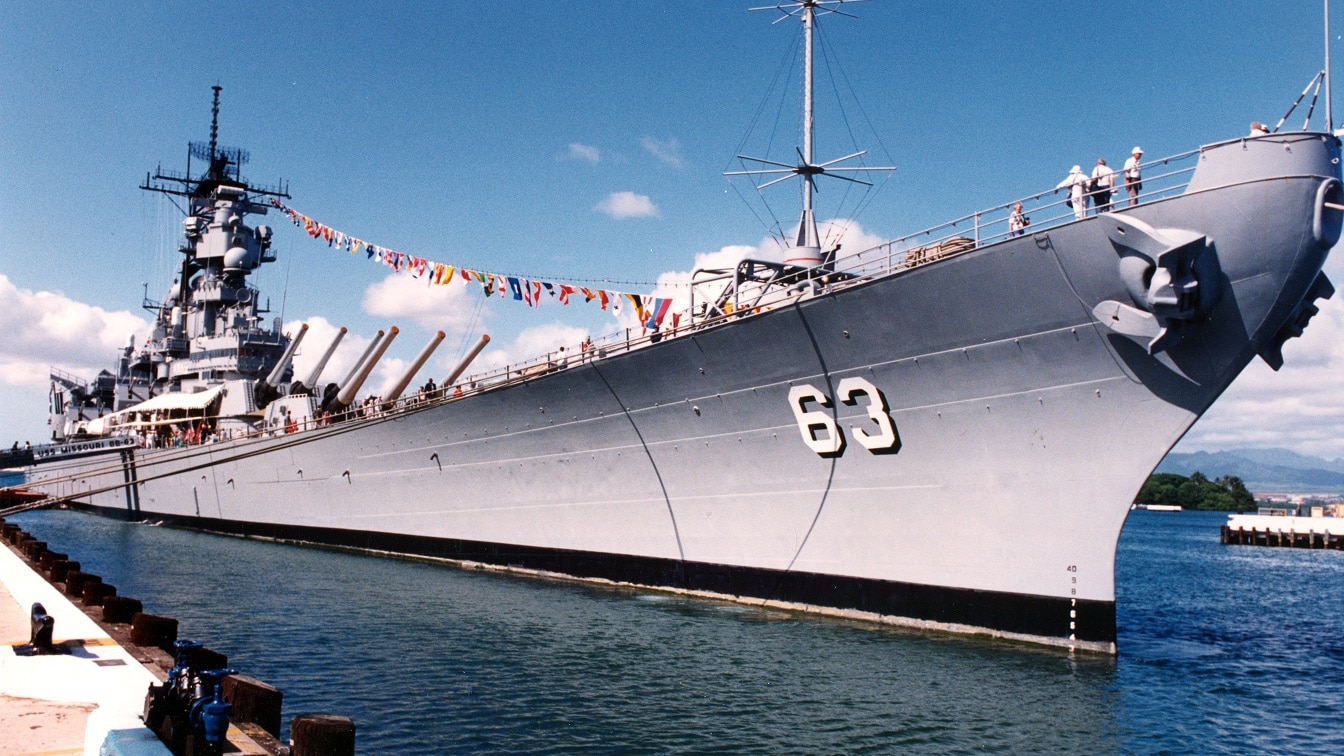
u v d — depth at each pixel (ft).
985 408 44.24
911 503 47.88
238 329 114.93
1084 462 42.01
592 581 64.64
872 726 34.68
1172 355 38.65
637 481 60.85
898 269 43.70
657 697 38.09
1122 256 37.68
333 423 89.30
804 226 63.00
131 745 20.22
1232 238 36.45
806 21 62.95
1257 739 34.40
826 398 49.32
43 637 30.76
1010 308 41.45
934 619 47.62
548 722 34.94
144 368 140.36
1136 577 106.83
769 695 38.32
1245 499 426.10
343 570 73.15
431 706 36.78
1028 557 44.19
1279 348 39.22
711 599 57.57
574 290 65.26
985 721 35.27
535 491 68.23
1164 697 38.96
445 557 76.95
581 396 61.21
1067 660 42.47
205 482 108.58
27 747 22.21
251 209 122.83
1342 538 172.24
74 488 145.69
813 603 52.60
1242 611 72.38
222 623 52.29
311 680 40.40
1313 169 35.47
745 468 54.60
